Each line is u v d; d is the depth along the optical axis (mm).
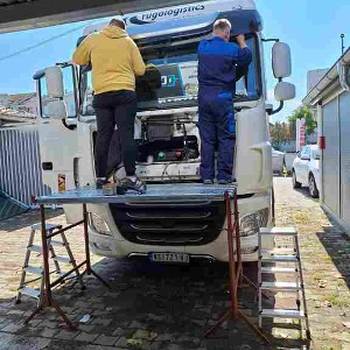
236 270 4359
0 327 4320
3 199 12195
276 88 4582
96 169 4684
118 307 4754
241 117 4301
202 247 4566
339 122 8164
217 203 4359
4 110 13539
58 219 10656
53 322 4406
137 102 4711
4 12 4668
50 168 5758
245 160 4305
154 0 4191
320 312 4398
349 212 7422
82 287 5340
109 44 4297
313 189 12766
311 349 3662
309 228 8438
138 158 4734
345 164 7699
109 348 3830
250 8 4703
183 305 4746
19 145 12258
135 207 4637
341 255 6445
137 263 6410
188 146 4688
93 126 4832
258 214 4504
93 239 5082
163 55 4844
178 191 3830
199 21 4770
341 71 6227
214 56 4238
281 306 4586
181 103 4699
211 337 3941
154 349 3771
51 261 6602
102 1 4297
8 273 6148
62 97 5215
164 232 4617
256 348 3707
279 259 4152
